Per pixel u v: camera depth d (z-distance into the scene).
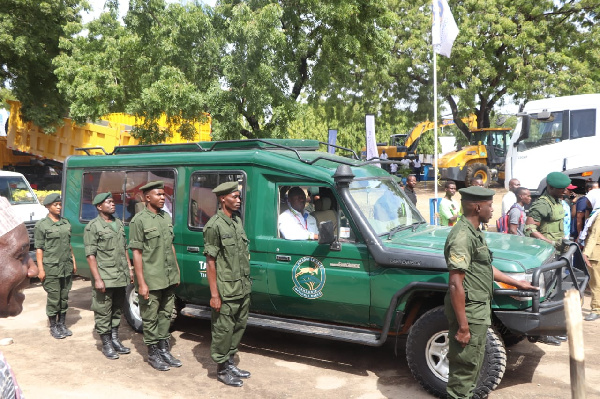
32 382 4.93
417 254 4.64
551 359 5.46
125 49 15.20
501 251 4.76
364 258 4.93
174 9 13.25
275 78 14.28
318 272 5.15
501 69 24.33
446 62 24.11
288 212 5.44
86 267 6.93
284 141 6.22
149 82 14.41
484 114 26.52
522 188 7.83
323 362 5.50
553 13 24.03
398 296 4.71
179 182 6.08
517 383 4.84
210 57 13.74
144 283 5.22
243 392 4.73
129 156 6.57
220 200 4.88
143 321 5.30
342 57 16.00
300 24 15.34
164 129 15.18
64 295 6.39
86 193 6.95
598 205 7.98
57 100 20.77
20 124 19.61
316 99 20.00
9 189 9.94
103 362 5.50
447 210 8.88
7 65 20.48
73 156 7.21
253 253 5.53
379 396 4.63
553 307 4.40
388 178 6.02
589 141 12.52
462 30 23.31
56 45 20.89
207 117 14.88
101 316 5.61
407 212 5.89
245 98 13.82
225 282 4.78
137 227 5.22
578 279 5.23
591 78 23.64
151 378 5.07
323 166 5.39
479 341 3.84
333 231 4.90
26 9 19.84
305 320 5.45
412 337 4.65
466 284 3.84
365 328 5.14
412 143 26.45
